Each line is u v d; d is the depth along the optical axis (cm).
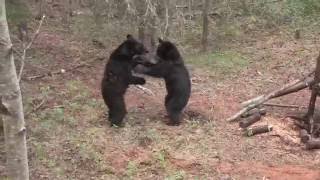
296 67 1609
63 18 2016
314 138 1070
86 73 1497
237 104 1288
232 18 2066
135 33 1703
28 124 1071
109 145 993
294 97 1344
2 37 395
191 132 1081
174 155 963
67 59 1611
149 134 1035
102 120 1137
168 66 1102
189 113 1203
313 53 1738
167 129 1090
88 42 1798
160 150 976
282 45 1833
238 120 1162
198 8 2041
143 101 1285
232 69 1583
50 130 1054
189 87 1123
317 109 1239
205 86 1423
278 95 1178
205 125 1123
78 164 915
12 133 419
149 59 1132
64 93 1296
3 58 400
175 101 1102
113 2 1574
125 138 1030
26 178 434
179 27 1712
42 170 882
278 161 969
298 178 898
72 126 1088
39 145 968
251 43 1867
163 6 1556
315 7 2173
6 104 411
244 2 2112
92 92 1331
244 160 966
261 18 2095
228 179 883
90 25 1880
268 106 1263
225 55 1712
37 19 1980
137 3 1521
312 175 911
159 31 1515
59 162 916
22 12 1245
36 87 1332
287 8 2134
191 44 1839
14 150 423
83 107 1203
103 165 907
